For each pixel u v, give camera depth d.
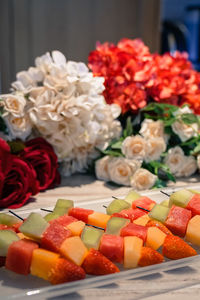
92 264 0.82
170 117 1.52
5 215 1.00
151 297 0.79
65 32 3.04
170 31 3.50
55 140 1.43
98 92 1.41
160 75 1.62
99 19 3.11
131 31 3.20
